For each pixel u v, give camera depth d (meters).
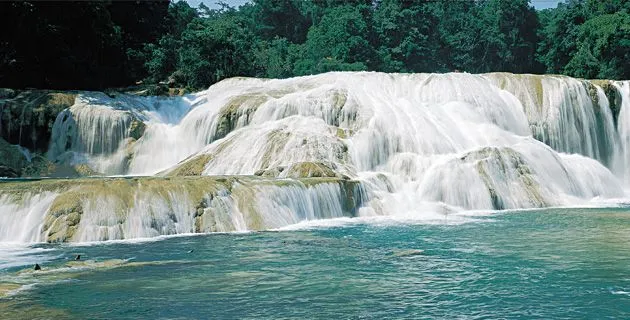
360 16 79.94
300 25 107.44
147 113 37.59
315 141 28.88
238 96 35.72
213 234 20.70
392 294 13.06
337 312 11.83
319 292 13.20
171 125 36.28
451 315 11.66
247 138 30.19
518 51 92.50
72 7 42.53
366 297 12.85
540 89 37.44
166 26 59.59
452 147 31.50
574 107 37.28
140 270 15.22
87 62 45.00
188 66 53.44
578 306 12.21
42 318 11.38
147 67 52.66
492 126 34.72
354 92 33.75
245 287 13.63
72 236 19.23
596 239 19.64
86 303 12.33
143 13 55.69
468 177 28.56
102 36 45.69
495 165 29.61
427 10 92.94
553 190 31.02
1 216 19.77
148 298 12.72
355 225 22.83
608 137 38.16
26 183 20.77
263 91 37.09
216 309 11.98
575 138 37.06
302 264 15.88
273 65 73.06
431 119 33.09
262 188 22.70
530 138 34.31
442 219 24.72
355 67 70.81
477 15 100.31
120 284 13.83
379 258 16.69
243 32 61.97
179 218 20.94
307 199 23.83
